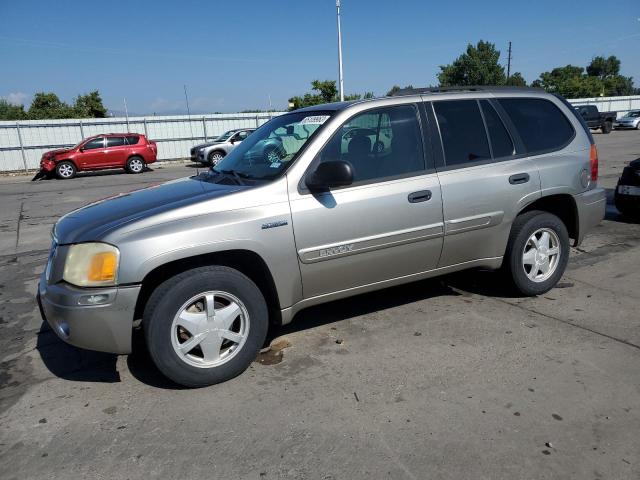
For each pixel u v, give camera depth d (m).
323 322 4.40
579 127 4.90
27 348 4.21
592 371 3.42
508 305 4.62
